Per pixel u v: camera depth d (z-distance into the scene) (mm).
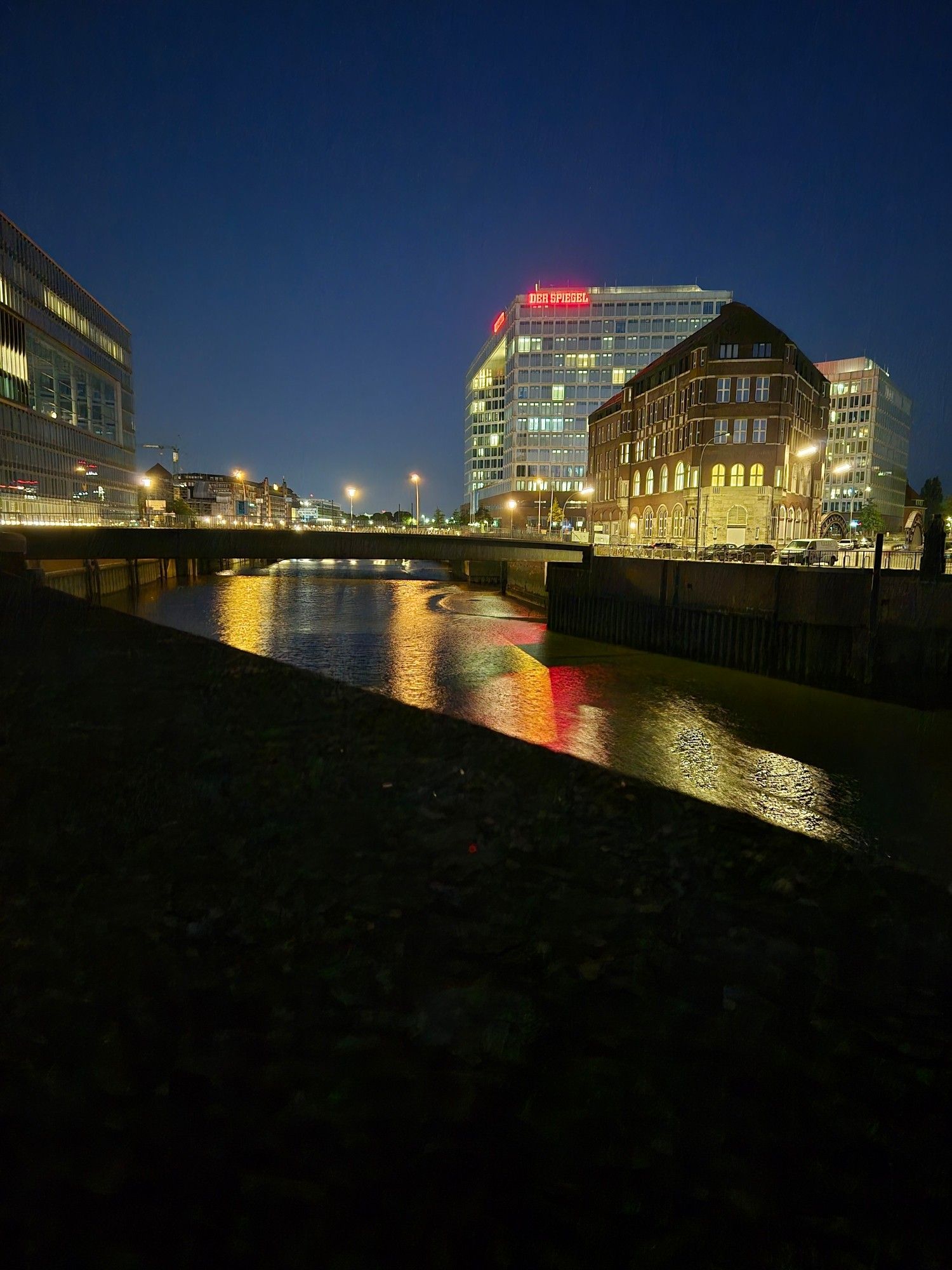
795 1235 2209
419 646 34188
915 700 22062
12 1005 2730
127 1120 2439
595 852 3412
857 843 11867
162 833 3395
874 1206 2275
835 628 24172
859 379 130125
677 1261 2156
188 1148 2381
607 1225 2221
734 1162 2385
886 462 138625
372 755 3770
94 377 90938
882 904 3229
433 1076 2588
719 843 3502
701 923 3104
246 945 2998
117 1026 2693
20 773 3463
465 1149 2400
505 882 3254
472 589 69312
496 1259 2150
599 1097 2527
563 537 75562
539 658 30906
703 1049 2664
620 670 27953
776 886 3264
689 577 30422
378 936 3033
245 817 3473
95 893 3145
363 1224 2213
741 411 59844
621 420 79688
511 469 130750
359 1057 2623
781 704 22484
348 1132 2436
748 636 27469
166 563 74562
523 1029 2729
